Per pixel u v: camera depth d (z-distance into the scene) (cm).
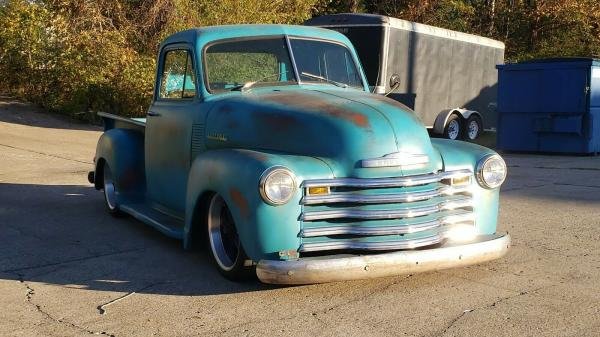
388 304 479
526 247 640
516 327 434
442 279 536
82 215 812
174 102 653
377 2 2772
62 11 1941
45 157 1305
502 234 536
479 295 496
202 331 435
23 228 743
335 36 664
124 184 758
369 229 479
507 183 1066
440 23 2653
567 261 589
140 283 539
